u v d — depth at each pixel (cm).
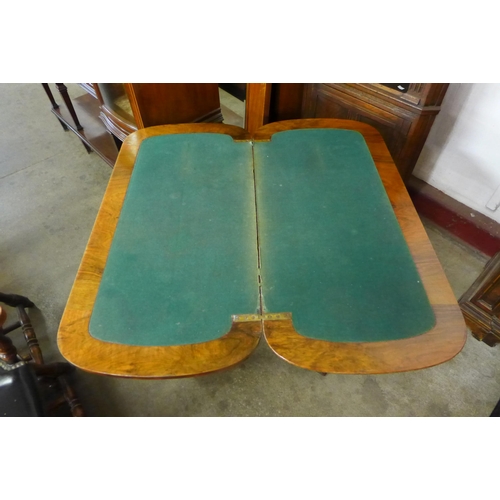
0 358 89
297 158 103
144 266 79
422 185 154
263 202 92
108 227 87
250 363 125
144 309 73
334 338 68
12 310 142
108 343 68
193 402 118
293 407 117
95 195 185
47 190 188
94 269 79
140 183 96
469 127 129
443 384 119
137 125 134
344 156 103
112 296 75
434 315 71
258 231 86
